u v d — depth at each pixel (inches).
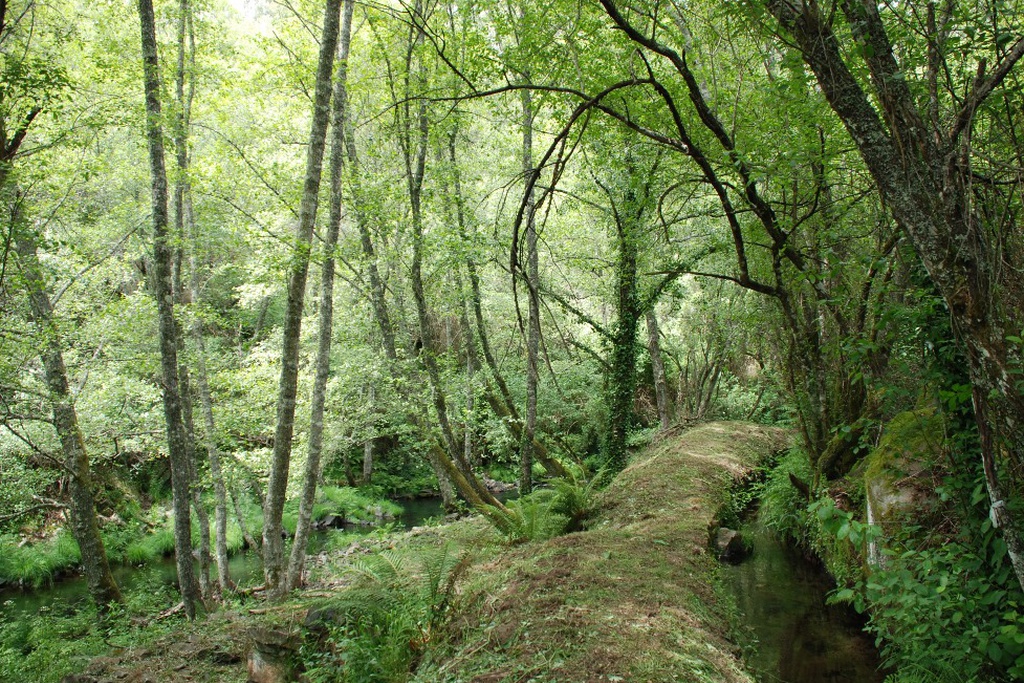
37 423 442.3
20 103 291.7
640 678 147.3
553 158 483.5
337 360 552.7
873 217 242.5
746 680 158.7
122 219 426.6
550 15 281.0
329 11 317.7
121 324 422.0
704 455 466.9
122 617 363.6
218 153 383.2
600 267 506.6
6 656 306.8
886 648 169.3
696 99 192.7
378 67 430.0
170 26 444.8
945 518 166.2
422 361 455.8
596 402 637.9
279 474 324.2
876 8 128.6
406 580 243.9
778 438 567.8
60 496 573.3
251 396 451.2
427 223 407.2
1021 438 118.3
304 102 451.2
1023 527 126.6
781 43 172.2
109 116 327.6
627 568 228.2
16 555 502.9
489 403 525.7
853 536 131.9
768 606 233.6
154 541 567.8
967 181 124.3
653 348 705.6
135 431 474.3
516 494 702.5
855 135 129.7
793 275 255.8
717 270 474.0
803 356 306.3
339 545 529.0
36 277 329.4
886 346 205.2
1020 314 129.7
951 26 148.6
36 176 304.3
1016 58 123.5
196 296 432.1
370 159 494.3
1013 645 126.6
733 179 263.7
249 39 434.3
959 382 157.2
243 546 587.8
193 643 256.8
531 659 162.7
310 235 316.5
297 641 236.4
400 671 190.5
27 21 337.4
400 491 837.2
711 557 260.4
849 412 292.4
